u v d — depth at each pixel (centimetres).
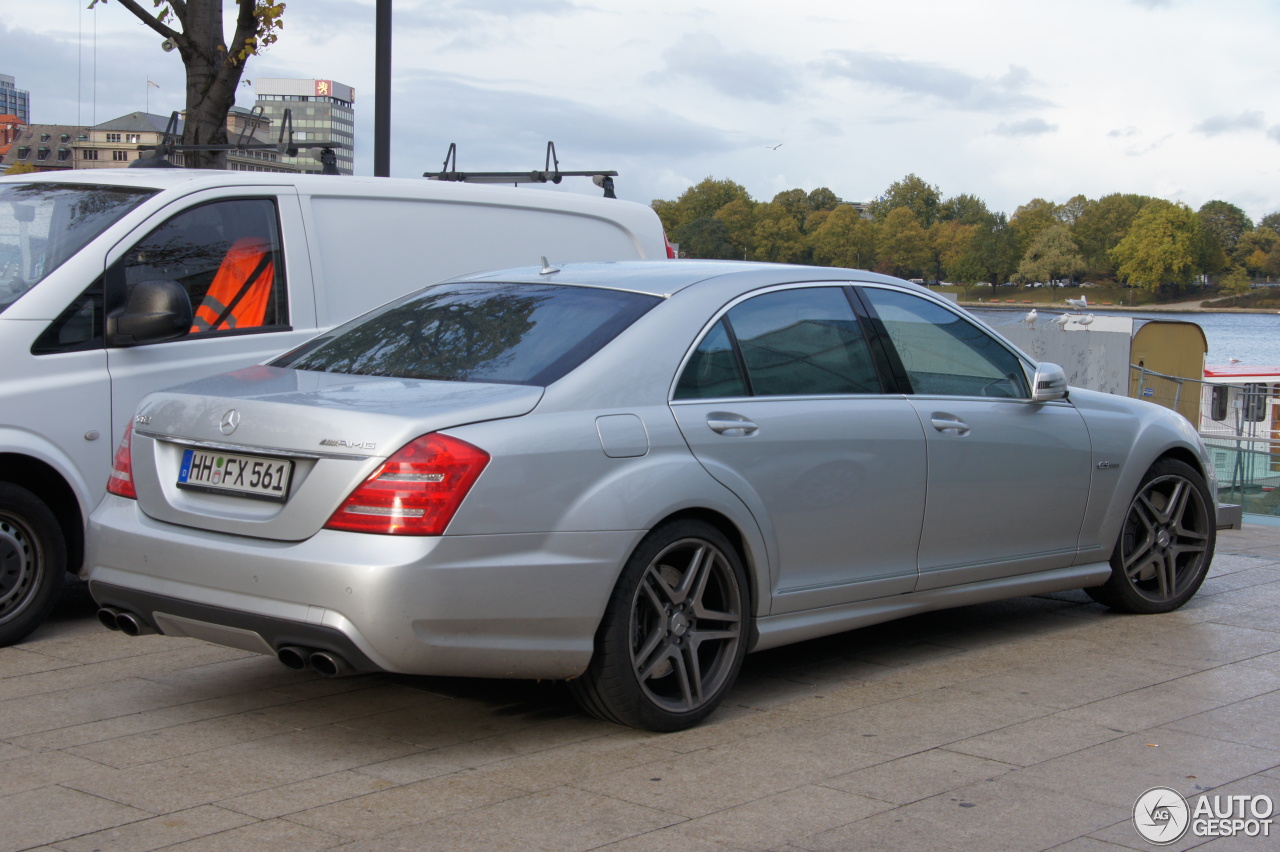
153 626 404
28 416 524
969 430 509
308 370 441
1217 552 794
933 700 459
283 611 361
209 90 1050
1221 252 15638
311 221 646
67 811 337
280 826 328
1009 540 533
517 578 369
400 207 693
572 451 385
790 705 452
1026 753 398
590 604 385
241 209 618
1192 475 616
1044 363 543
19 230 577
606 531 387
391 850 314
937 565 502
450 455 361
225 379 433
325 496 362
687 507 410
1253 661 522
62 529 545
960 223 16762
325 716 427
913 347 512
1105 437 574
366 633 350
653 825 333
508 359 417
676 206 15050
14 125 16450
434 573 354
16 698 445
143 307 546
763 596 439
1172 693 471
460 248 720
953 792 362
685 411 421
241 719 422
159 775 367
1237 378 2192
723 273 469
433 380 411
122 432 553
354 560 352
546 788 360
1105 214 16300
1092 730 424
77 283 548
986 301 16400
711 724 428
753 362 452
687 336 434
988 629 580
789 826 334
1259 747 407
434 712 433
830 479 458
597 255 800
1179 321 1895
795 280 484
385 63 1071
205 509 389
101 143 16125
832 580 465
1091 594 611
